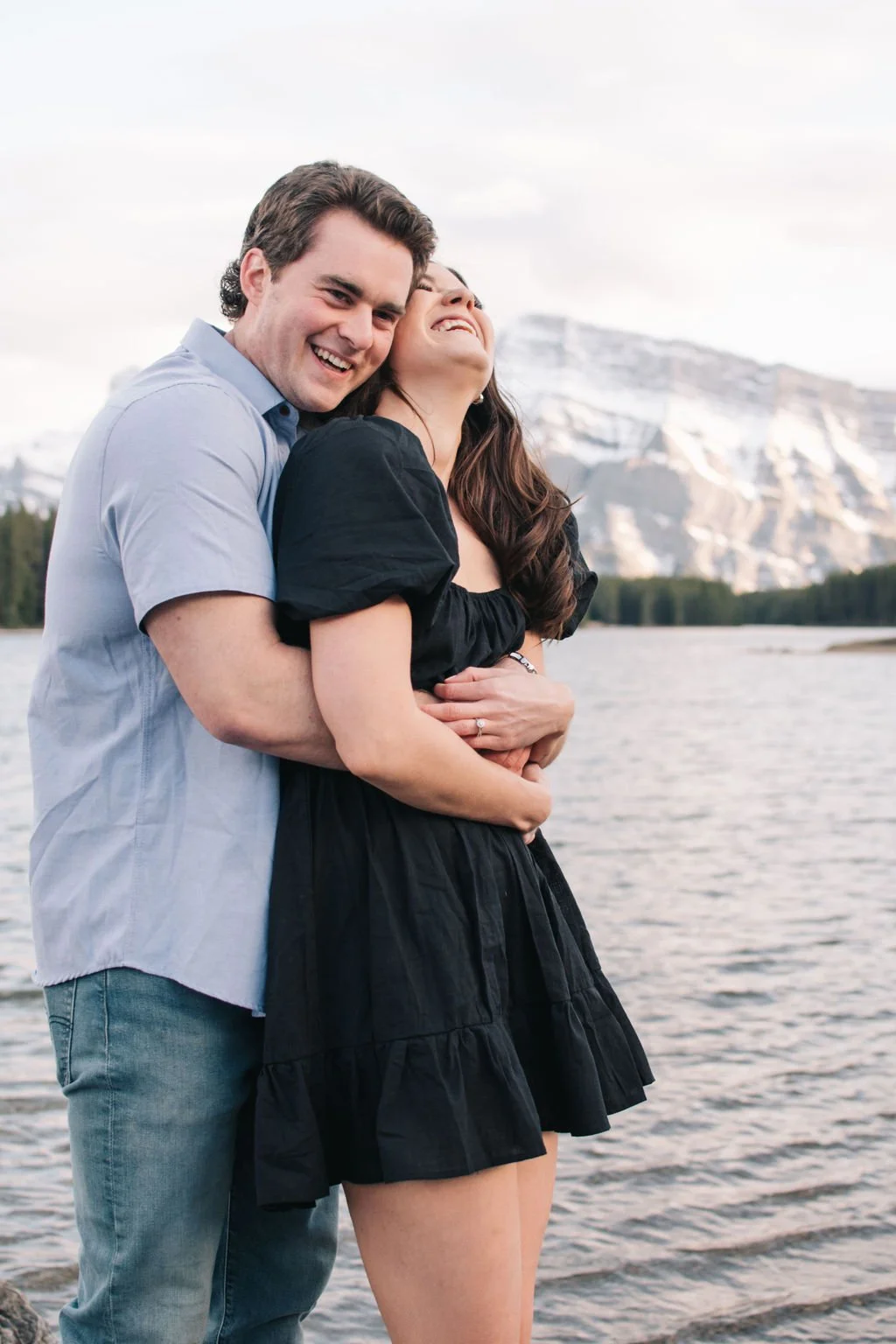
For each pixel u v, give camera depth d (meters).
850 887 9.52
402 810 1.95
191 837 1.90
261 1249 2.20
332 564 1.86
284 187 2.06
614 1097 2.10
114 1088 1.88
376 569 1.85
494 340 2.36
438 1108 1.83
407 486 1.93
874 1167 4.13
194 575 1.83
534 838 2.27
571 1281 3.40
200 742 1.93
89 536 1.95
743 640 114.94
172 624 1.85
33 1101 4.69
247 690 1.85
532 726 2.10
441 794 1.93
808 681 50.94
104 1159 1.89
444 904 1.92
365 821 1.94
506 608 2.26
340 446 1.91
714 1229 3.70
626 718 31.30
